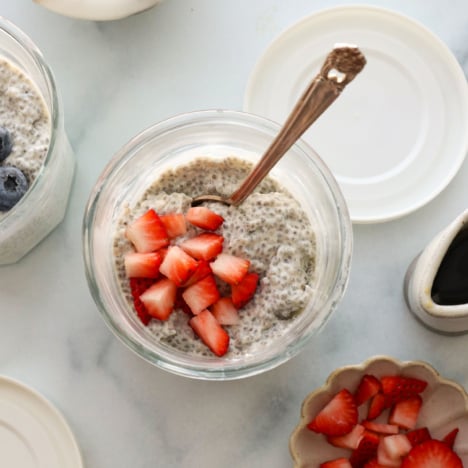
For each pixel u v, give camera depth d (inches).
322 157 19.7
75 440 18.7
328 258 17.9
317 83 14.9
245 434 19.2
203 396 19.3
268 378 19.3
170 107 19.8
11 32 18.2
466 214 17.5
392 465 19.0
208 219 17.5
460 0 20.1
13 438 19.0
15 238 18.4
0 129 18.3
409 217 19.7
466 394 18.6
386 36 19.8
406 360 19.4
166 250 17.6
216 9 20.0
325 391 18.5
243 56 19.9
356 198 19.5
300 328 17.4
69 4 18.9
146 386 19.3
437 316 18.0
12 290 19.4
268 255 17.6
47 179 17.9
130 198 18.3
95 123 19.8
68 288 19.4
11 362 19.3
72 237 19.6
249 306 17.7
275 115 19.7
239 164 18.1
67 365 19.3
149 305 17.4
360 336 19.4
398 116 19.8
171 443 19.2
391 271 19.6
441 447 18.8
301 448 18.6
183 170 18.1
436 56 19.7
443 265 18.6
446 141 19.7
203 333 17.5
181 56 19.9
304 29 19.7
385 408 19.1
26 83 18.8
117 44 19.9
